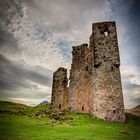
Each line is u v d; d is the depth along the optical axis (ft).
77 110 146.30
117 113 121.90
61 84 165.37
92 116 127.54
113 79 128.77
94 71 133.08
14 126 88.79
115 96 125.39
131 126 110.01
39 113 139.74
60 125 99.45
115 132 88.74
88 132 84.99
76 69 156.76
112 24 139.54
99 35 137.80
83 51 156.97
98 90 128.26
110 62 131.85
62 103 160.76
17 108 200.54
